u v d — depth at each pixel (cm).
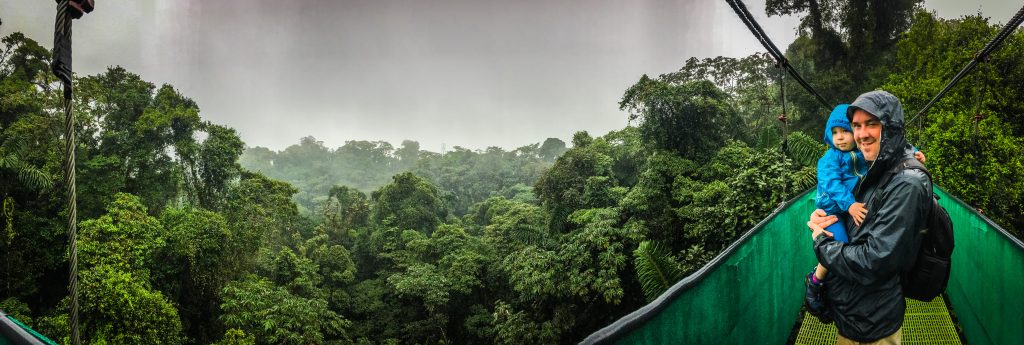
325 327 2216
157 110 2645
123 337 1488
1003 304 269
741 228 1243
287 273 2683
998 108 1484
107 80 2717
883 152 147
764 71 2884
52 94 2364
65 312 1557
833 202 163
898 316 149
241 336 1820
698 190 1532
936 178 1300
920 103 1681
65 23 108
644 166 2297
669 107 1989
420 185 4278
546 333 1666
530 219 2880
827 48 2988
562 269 1636
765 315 256
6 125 2191
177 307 2130
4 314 99
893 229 135
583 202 2177
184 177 2806
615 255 1498
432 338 2509
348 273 3136
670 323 144
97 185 2297
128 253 1828
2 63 2297
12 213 1931
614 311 1656
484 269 2656
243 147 3050
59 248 2138
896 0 2836
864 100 149
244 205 2666
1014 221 1241
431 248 3158
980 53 580
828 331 311
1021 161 1272
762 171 1321
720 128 2066
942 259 149
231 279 2323
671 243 1531
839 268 147
